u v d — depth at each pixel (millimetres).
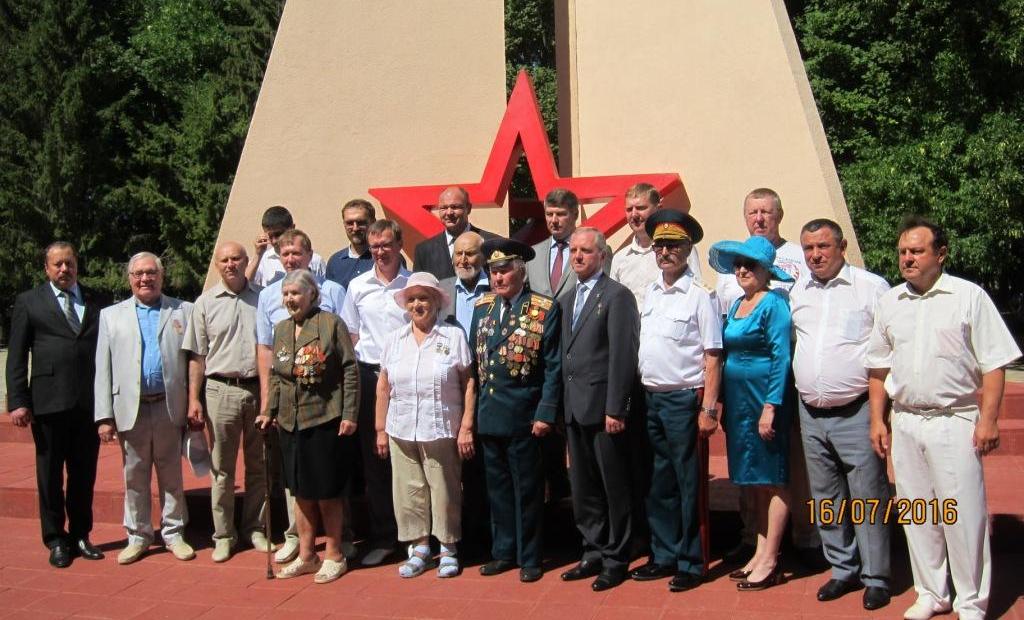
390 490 5070
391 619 4188
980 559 3775
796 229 6355
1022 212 11219
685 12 6750
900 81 13461
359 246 5535
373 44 7242
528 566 4617
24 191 22062
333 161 7219
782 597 4227
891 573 4520
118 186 22859
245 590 4664
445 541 4758
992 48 11492
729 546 4996
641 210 5137
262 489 5418
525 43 19359
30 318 5191
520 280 4660
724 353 4395
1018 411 6844
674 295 4418
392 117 7215
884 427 4020
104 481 6426
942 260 3824
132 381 5117
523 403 4602
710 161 6633
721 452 6480
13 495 6266
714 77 6641
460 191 5395
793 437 4633
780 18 6539
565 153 7434
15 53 22219
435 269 5422
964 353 3736
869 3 12266
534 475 4645
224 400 5168
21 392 5168
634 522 4891
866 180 12062
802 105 6363
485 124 7246
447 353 4734
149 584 4812
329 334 4746
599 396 4438
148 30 23984
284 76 7273
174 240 22047
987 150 10961
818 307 4199
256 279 6344
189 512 5836
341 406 4742
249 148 7285
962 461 3754
